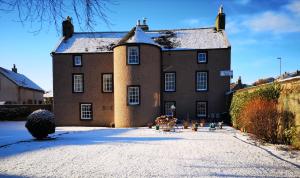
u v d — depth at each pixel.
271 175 6.56
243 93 16.56
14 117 29.83
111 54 24.75
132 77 21.36
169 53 24.14
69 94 25.11
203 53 23.86
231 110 20.00
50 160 8.48
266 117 11.63
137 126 21.12
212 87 23.55
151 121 21.53
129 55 21.53
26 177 6.63
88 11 5.43
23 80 43.09
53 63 25.28
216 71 23.52
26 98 40.97
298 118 9.98
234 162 7.95
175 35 26.00
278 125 11.51
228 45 23.31
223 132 16.03
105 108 24.70
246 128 14.35
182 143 11.66
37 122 13.09
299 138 9.80
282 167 7.31
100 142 12.16
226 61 23.42
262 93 12.98
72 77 25.09
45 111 13.64
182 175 6.62
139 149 10.20
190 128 18.69
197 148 10.38
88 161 8.25
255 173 6.75
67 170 7.23
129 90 21.39
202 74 23.80
